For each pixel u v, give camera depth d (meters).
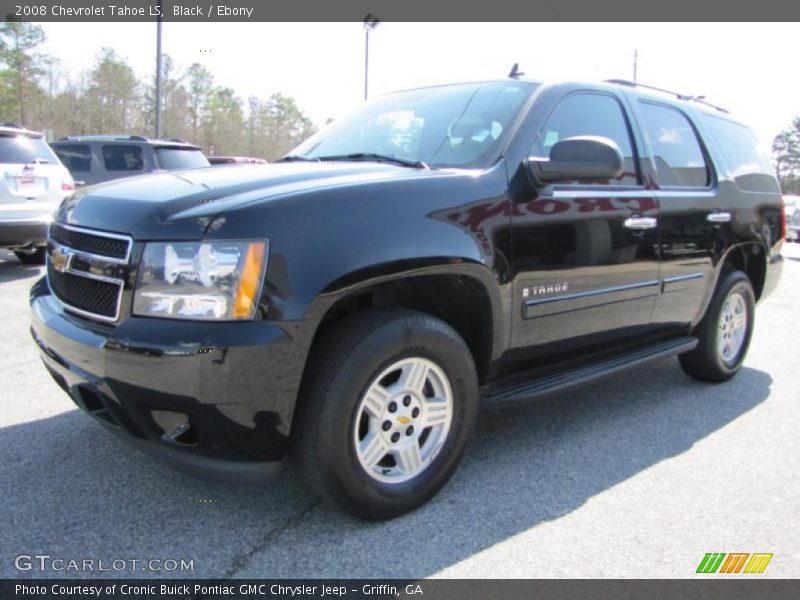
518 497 2.84
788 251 15.20
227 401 2.15
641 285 3.58
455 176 2.73
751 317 4.73
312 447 2.33
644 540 2.54
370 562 2.33
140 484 2.80
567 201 3.10
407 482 2.62
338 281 2.28
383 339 2.40
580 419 3.82
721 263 4.25
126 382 2.21
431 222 2.55
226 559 2.31
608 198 3.33
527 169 2.94
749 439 3.58
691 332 4.32
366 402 2.45
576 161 2.87
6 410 3.57
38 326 2.64
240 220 2.20
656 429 3.69
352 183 2.48
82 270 2.44
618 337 3.61
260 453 2.29
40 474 2.86
